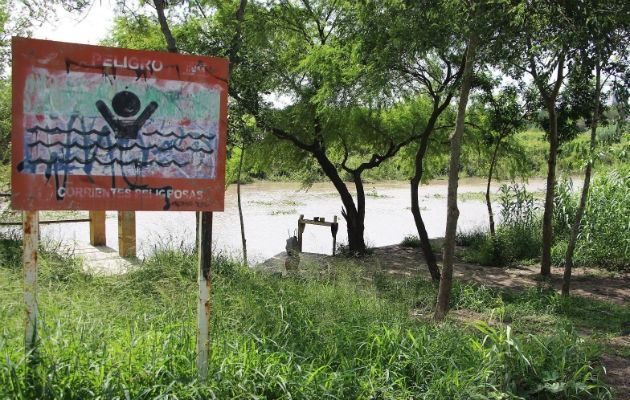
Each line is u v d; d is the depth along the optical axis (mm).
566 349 4934
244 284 6469
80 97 3590
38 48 3500
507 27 6812
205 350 3742
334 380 3957
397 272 11469
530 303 7898
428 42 7418
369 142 14281
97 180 3641
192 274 7059
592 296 8984
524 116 12852
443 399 4027
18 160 3492
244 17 11062
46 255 7301
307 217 21438
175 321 4832
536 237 13234
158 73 3732
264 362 4012
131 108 3689
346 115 12367
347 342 4746
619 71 7438
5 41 10906
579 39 6598
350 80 9586
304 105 12078
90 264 8828
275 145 13477
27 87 3492
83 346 3734
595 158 7695
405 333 5113
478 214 24359
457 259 13078
